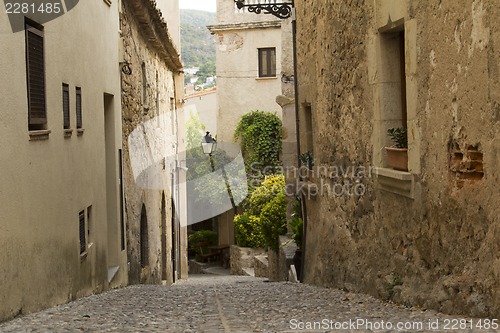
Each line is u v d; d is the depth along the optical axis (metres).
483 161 5.88
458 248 6.42
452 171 6.56
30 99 7.80
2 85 6.88
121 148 13.62
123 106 14.18
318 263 11.98
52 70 8.77
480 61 5.88
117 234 12.92
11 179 7.08
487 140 5.79
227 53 29.28
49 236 8.45
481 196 5.91
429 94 7.01
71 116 9.77
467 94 6.15
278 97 17.20
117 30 13.48
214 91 34.44
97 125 11.59
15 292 7.17
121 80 14.01
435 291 6.87
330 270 11.10
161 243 18.83
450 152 6.57
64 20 9.41
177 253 21.88
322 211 11.78
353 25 9.53
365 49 9.03
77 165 10.05
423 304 7.11
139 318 7.45
